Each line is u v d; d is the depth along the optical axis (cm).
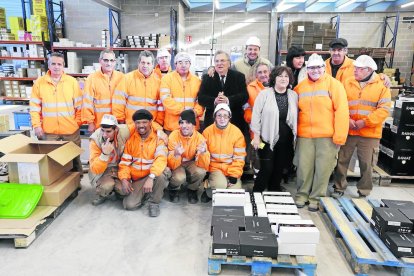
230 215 231
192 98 321
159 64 379
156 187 278
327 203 281
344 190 328
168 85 315
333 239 246
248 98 319
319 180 292
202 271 204
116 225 260
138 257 217
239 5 814
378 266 212
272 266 199
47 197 262
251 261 198
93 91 334
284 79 275
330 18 796
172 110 308
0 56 630
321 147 284
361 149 309
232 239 202
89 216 274
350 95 308
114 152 288
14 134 333
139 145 282
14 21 629
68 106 327
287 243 199
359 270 201
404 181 380
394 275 204
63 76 327
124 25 709
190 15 838
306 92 282
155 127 293
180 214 282
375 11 780
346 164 317
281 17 743
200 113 323
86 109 332
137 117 268
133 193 288
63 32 715
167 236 245
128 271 202
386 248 209
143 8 702
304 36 658
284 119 288
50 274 197
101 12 707
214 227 215
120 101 327
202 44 844
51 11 610
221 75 314
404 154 358
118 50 660
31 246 227
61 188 269
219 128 292
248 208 249
